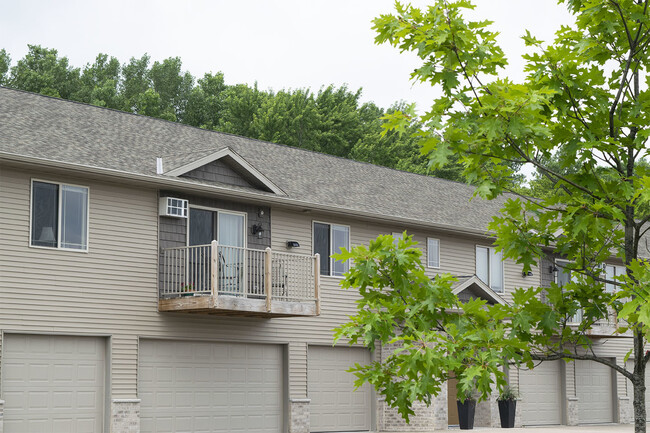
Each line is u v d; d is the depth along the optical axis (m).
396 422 24.80
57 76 52.53
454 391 28.23
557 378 30.98
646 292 6.87
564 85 7.86
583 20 8.02
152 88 57.88
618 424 32.12
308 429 22.81
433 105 7.47
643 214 7.92
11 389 17.55
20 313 17.77
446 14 7.34
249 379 21.98
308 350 23.41
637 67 8.23
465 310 7.77
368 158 49.66
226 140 25.62
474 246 28.67
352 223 24.98
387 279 7.80
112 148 20.55
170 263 20.45
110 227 19.47
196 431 20.61
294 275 22.91
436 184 32.06
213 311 20.19
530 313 8.19
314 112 49.44
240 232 22.16
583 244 8.48
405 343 7.18
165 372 20.22
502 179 7.98
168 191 20.55
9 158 17.39
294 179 24.89
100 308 19.05
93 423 18.80
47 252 18.34
